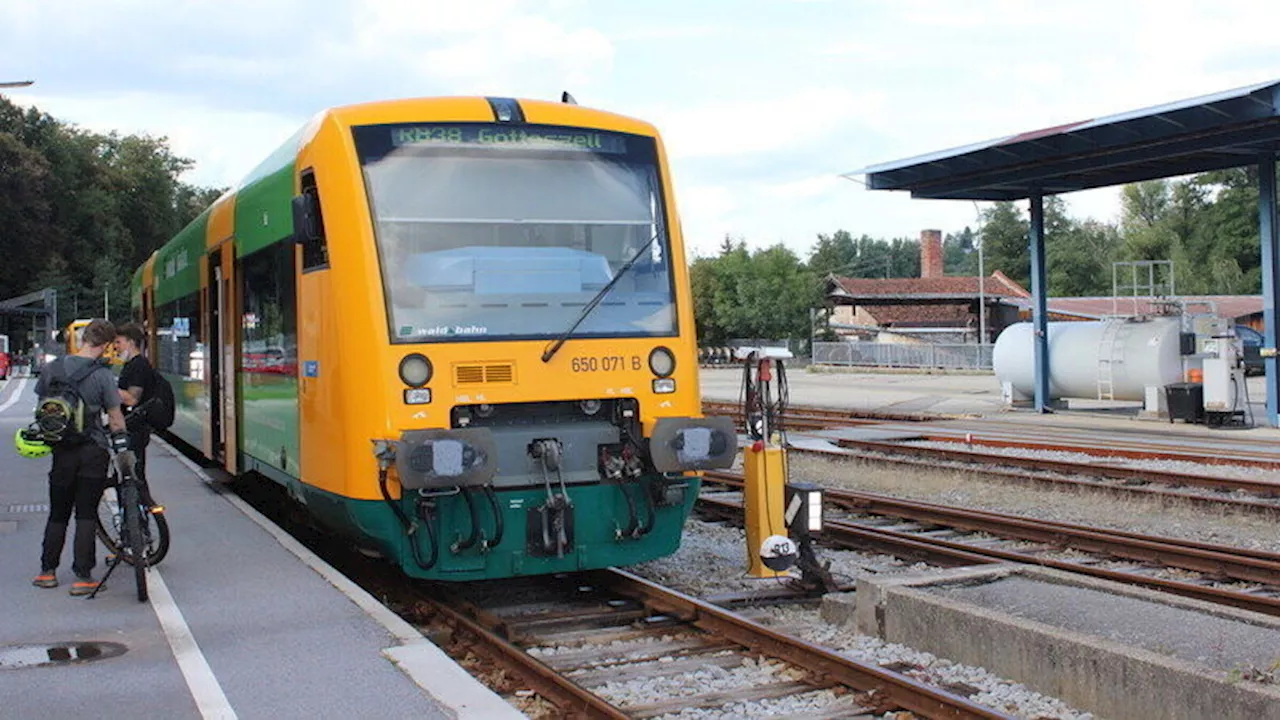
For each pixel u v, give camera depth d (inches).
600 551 345.4
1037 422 992.2
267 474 437.1
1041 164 978.1
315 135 358.0
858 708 250.5
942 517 505.7
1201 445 774.5
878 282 3043.8
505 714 226.2
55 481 332.5
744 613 343.0
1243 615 272.5
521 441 331.9
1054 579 316.2
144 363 399.9
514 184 350.0
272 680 248.1
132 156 4571.9
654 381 352.5
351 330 331.3
